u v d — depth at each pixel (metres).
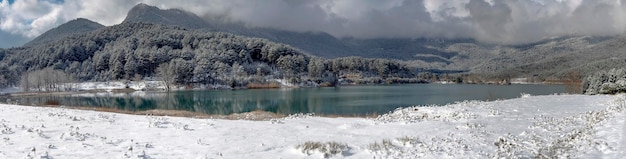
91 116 21.95
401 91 115.19
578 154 11.55
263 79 156.38
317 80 163.50
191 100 85.62
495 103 30.34
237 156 13.02
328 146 13.81
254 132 17.80
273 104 71.44
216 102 78.75
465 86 158.50
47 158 12.01
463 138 15.52
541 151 12.76
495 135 16.25
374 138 16.17
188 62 149.50
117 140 15.02
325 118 25.11
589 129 15.55
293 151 13.75
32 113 22.45
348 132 18.06
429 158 12.52
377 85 174.12
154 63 166.00
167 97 96.75
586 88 59.03
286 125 20.50
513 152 12.45
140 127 18.45
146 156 12.66
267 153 13.52
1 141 14.09
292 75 159.75
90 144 14.16
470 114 23.20
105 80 162.50
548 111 24.48
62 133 15.80
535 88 132.12
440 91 113.38
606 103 29.03
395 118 23.34
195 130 17.91
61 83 130.50
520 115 22.78
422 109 28.20
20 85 136.75
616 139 12.73
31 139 14.68
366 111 54.34
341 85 171.88
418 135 16.50
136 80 148.00
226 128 18.69
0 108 25.03
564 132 16.30
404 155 12.98
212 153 13.30
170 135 16.48
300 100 79.69
